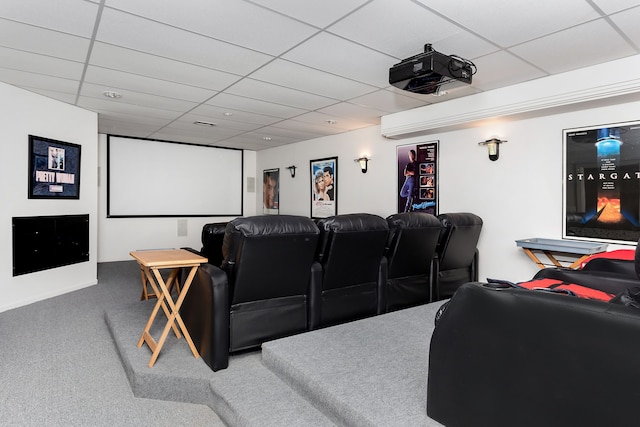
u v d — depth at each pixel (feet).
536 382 4.43
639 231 11.38
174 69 11.80
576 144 12.75
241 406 6.84
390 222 10.99
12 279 13.57
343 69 11.78
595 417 3.96
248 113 17.58
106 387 8.30
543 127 13.58
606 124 12.08
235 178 28.99
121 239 24.14
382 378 7.04
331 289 10.04
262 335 8.91
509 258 14.60
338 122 19.35
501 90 13.39
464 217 13.05
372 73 12.14
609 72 10.96
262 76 12.44
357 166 21.12
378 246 10.31
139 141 24.64
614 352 3.87
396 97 14.80
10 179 13.42
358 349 8.38
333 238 9.32
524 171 14.12
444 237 12.64
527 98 12.69
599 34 9.23
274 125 20.22
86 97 14.97
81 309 13.58
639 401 3.66
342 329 9.66
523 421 4.54
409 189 18.29
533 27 8.87
